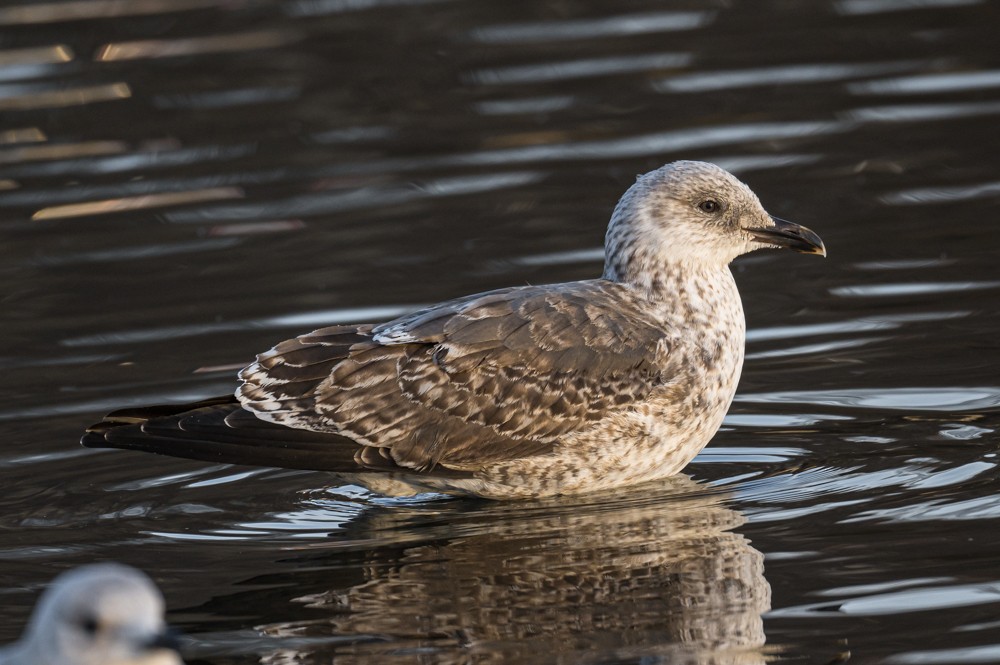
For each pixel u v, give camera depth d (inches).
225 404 472.7
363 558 426.6
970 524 424.2
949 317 595.8
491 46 956.6
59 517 463.5
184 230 724.7
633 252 508.1
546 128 829.8
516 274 650.2
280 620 383.2
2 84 912.3
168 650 290.0
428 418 470.9
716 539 427.5
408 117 851.4
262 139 831.1
